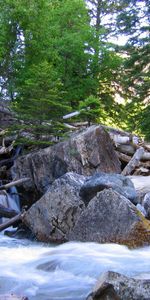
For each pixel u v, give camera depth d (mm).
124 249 8266
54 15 22625
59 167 13336
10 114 16672
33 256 8078
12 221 10039
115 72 24422
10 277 6449
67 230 9406
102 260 7277
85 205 9602
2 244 9484
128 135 17359
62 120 15617
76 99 22422
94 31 22750
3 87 20531
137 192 11070
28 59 20750
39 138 15414
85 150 13359
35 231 9828
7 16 20172
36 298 5492
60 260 7281
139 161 15312
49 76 15469
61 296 5543
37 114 14930
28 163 13734
